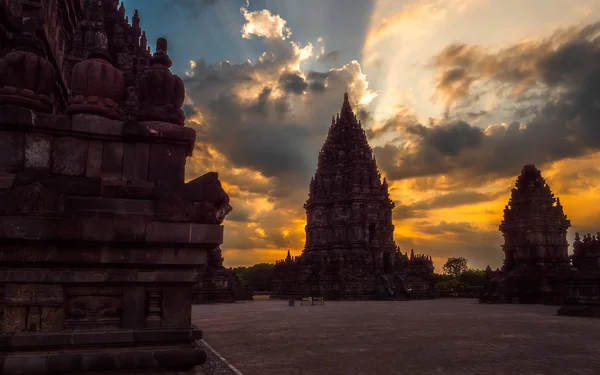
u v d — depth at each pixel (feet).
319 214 279.69
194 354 25.29
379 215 274.98
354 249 262.67
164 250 26.35
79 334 24.07
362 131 298.15
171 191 27.02
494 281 195.72
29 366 22.79
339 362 44.29
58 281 24.39
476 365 42.34
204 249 27.07
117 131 26.94
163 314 26.22
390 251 266.57
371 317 104.37
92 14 71.20
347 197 277.23
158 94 28.63
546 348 53.01
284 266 281.54
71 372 23.43
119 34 116.98
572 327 78.07
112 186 26.12
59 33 44.55
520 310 131.64
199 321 94.58
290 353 50.08
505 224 209.56
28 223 23.79
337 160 293.02
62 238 24.20
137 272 25.90
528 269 190.39
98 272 25.23
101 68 27.37
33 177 25.13
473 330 73.61
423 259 275.18
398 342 59.11
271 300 242.99
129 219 25.58
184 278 26.50
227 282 199.41
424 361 44.65
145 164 27.48
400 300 233.96
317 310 135.33
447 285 304.71
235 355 48.75
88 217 25.29
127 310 25.66
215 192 27.94
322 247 272.92
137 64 136.26
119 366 24.14
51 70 27.20
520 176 208.23
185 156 28.86
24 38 27.55
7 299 23.82
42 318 24.17
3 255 23.75
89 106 26.71
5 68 25.73
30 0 35.19
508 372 39.04
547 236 195.62
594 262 117.50
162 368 25.02
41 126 25.59
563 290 166.91
